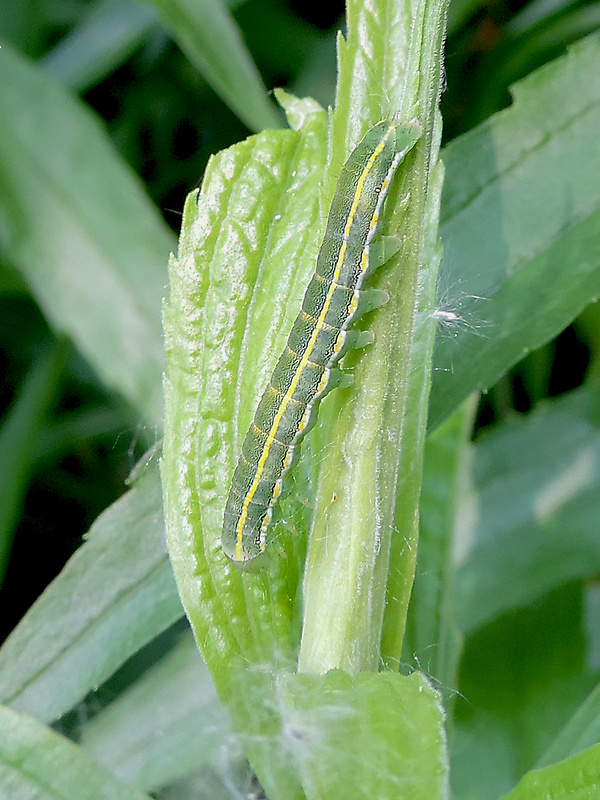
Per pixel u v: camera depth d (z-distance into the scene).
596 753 0.19
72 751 0.20
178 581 0.20
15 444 0.30
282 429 0.21
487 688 0.26
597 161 0.22
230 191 0.21
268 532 0.21
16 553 0.35
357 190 0.20
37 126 0.30
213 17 0.26
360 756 0.20
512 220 0.22
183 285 0.21
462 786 0.25
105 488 0.35
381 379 0.20
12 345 0.37
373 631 0.20
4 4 0.37
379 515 0.20
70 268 0.29
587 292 0.22
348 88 0.21
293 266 0.21
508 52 0.34
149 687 0.25
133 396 0.28
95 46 0.36
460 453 0.23
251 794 0.25
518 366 0.32
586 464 0.28
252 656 0.20
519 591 0.27
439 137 0.20
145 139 0.39
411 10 0.20
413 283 0.20
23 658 0.23
